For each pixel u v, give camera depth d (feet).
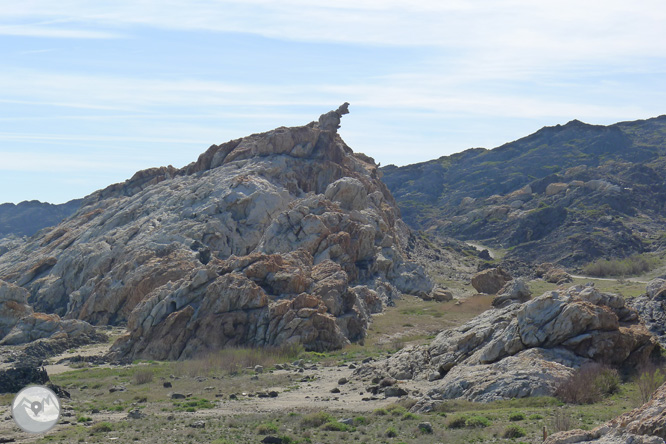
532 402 149.18
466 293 441.68
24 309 360.69
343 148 564.30
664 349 187.01
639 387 148.15
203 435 135.13
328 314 289.12
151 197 498.28
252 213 441.68
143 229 449.48
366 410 159.43
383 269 416.26
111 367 264.31
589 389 152.97
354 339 299.99
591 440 93.50
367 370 210.38
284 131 513.04
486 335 193.98
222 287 289.12
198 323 282.77
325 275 324.60
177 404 175.73
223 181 473.26
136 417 159.12
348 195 445.78
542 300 180.75
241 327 281.54
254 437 132.05
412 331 317.22
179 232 431.84
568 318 174.81
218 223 433.07
